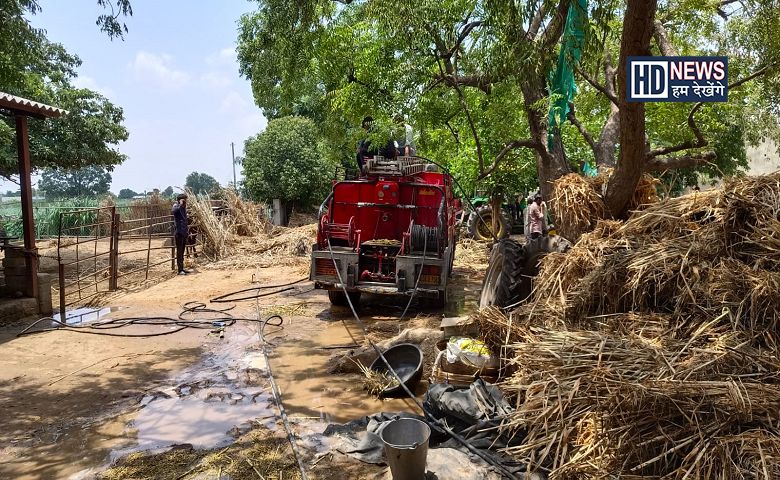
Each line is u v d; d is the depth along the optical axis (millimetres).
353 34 9984
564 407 3400
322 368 6000
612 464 3096
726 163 15258
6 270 8414
